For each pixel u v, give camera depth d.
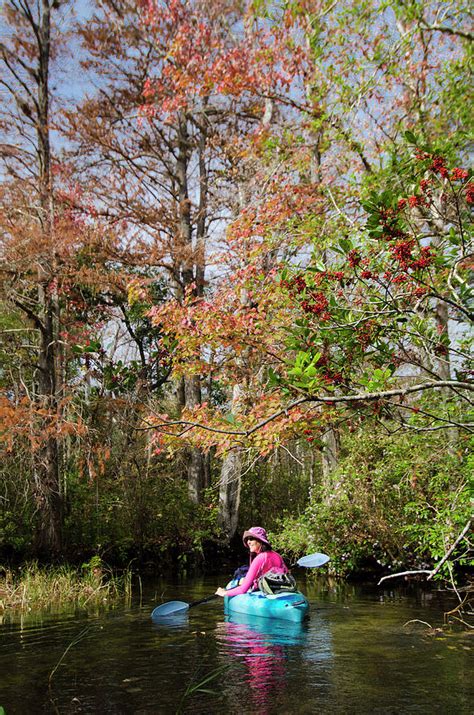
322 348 5.09
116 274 14.99
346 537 11.09
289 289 4.97
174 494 15.94
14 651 5.67
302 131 10.91
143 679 4.77
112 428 13.98
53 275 13.34
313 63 9.61
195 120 19.06
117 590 9.64
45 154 14.62
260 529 8.18
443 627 6.64
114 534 14.12
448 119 8.26
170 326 8.87
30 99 15.73
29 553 12.11
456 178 4.13
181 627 6.75
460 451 7.59
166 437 8.33
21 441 11.76
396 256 4.27
